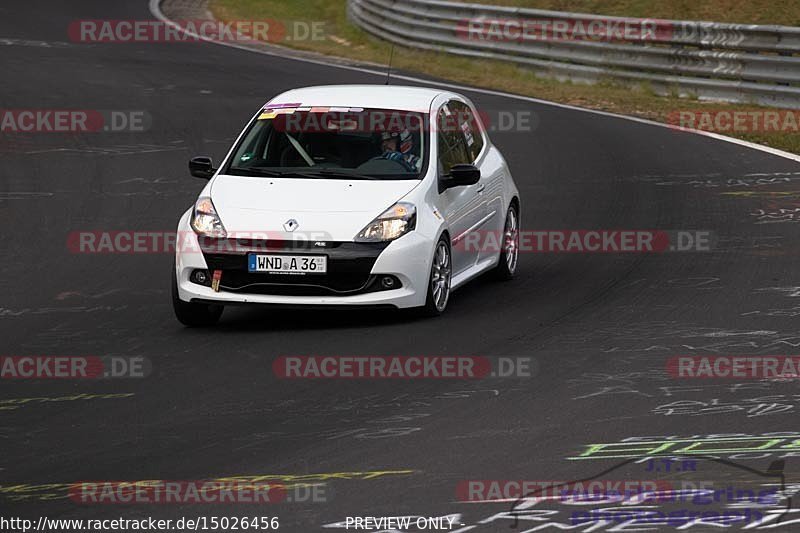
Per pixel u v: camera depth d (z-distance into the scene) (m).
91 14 109.25
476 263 36.38
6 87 73.81
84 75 78.56
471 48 89.38
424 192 33.22
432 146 34.72
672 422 23.86
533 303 34.69
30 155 58.31
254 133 35.47
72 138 61.81
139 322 33.38
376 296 31.62
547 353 29.17
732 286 35.81
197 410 25.38
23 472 21.77
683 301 34.25
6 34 95.25
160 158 57.75
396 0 97.00
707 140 62.00
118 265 40.62
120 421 24.72
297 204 32.47
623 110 71.56
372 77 80.06
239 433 23.75
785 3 94.56
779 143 61.34
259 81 78.06
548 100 74.50
